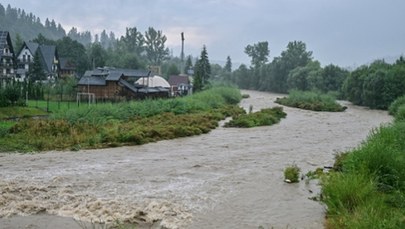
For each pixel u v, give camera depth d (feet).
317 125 108.27
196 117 101.86
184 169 50.31
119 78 164.76
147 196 38.50
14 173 46.21
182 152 62.18
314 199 38.22
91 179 44.39
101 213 33.55
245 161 55.98
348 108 187.62
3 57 212.02
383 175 38.58
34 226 30.66
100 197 37.83
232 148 66.85
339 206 32.65
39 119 81.97
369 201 31.73
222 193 40.09
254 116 109.29
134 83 190.70
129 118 94.99
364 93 195.83
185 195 39.17
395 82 183.93
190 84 265.95
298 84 312.50
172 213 33.94
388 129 56.03
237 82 443.32
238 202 37.29
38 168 49.01
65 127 71.72
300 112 157.69
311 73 293.84
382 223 26.94
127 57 316.40
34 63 220.84
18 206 34.76
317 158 58.95
